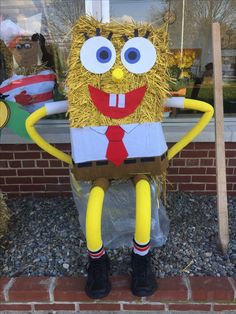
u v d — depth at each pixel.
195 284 1.27
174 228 1.62
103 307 1.28
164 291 1.24
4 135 1.80
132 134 1.20
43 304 1.28
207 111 1.31
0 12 1.87
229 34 1.92
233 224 1.67
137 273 1.24
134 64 1.18
